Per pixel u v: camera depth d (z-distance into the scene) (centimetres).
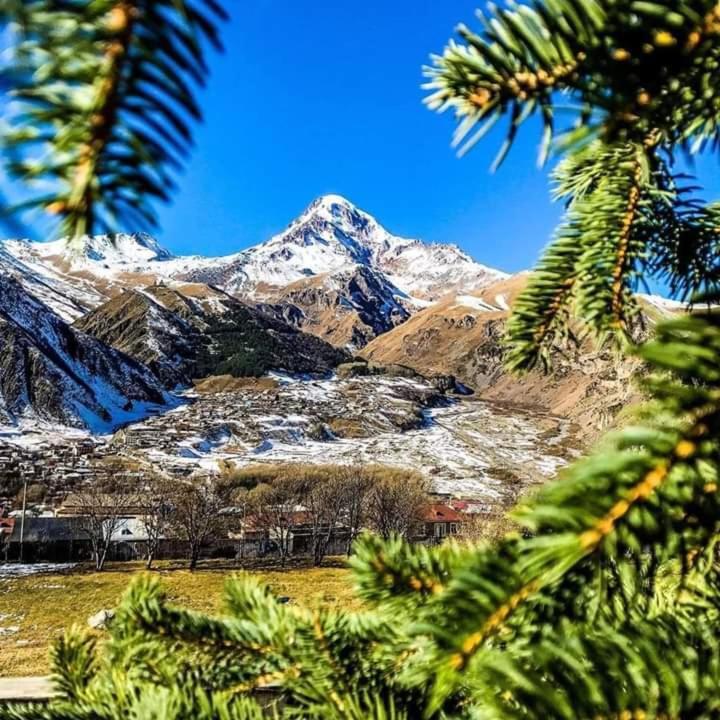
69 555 5706
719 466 52
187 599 3372
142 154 44
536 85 65
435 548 131
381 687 126
